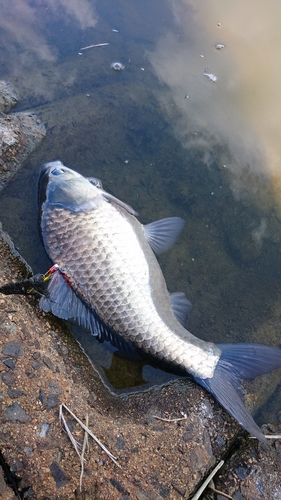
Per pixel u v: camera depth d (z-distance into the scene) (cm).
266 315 88
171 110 107
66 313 79
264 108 110
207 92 111
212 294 89
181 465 66
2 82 105
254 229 95
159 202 95
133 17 124
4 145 93
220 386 74
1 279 79
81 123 102
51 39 116
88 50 115
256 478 68
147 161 99
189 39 121
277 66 117
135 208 94
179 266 90
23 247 86
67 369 73
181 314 83
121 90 108
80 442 63
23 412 63
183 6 128
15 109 103
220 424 72
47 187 86
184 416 71
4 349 67
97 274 79
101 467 63
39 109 103
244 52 120
